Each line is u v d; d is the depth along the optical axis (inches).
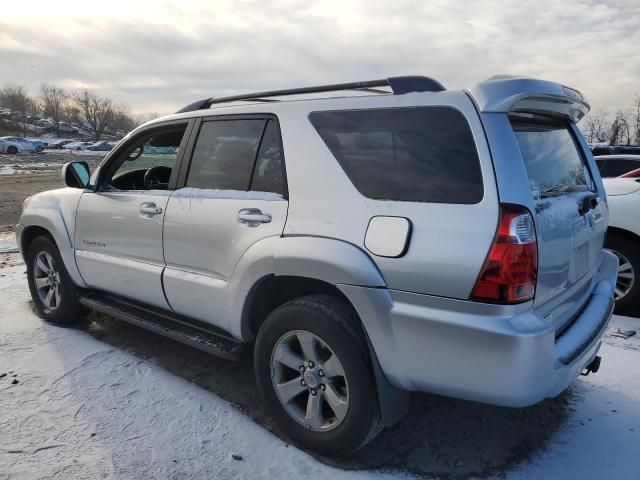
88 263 165.3
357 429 104.7
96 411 127.3
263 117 124.6
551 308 102.1
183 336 138.6
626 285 200.8
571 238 107.2
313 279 113.2
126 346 166.1
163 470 106.7
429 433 122.0
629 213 194.9
